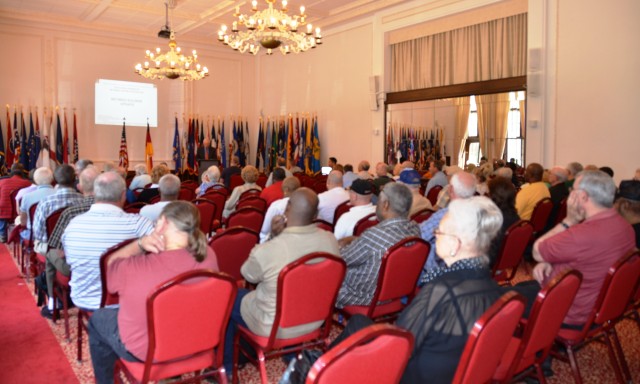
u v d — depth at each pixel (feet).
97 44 40.42
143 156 43.16
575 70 25.13
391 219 9.66
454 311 5.70
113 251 8.38
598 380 9.89
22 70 37.45
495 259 11.80
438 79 32.65
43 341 11.67
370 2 34.42
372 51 36.37
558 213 17.83
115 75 41.34
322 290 8.34
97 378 8.59
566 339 8.61
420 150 33.99
